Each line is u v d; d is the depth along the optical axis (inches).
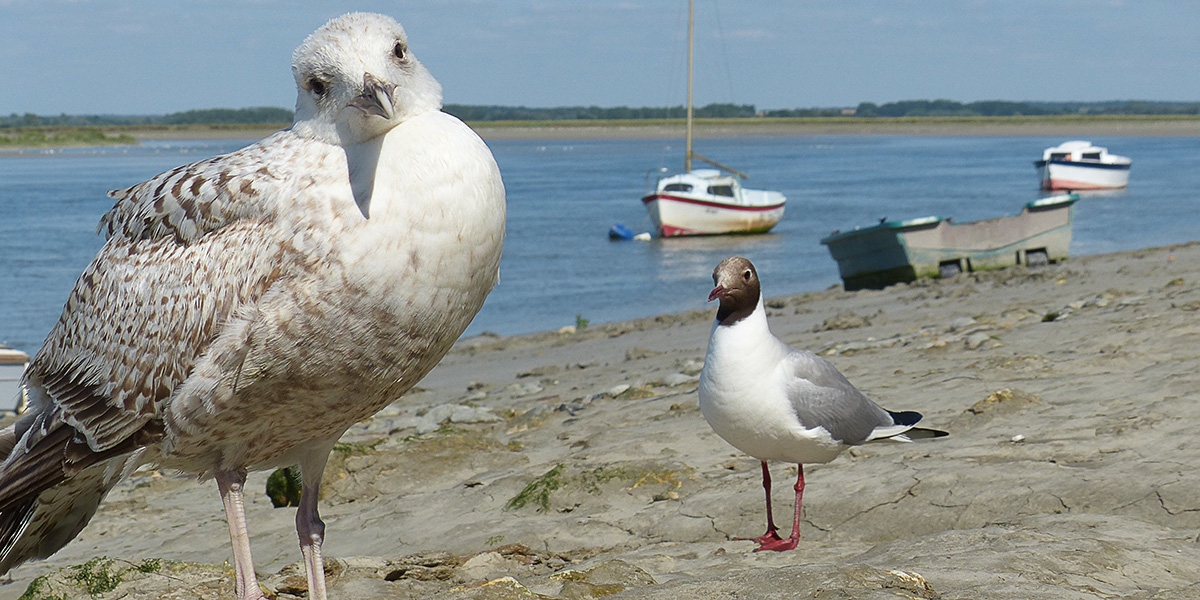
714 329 256.1
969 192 2277.3
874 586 184.2
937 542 219.1
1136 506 237.3
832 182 2696.9
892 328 615.5
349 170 148.6
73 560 309.7
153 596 227.8
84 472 161.8
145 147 6112.2
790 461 258.7
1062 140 6131.9
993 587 184.2
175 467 164.2
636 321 862.5
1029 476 262.7
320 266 145.9
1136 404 309.6
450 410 466.9
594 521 284.2
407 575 245.8
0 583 293.6
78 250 1381.6
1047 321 510.6
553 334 822.5
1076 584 188.7
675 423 376.5
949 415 332.8
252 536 318.0
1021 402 325.7
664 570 233.8
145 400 154.3
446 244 146.9
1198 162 3260.3
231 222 152.6
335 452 359.3
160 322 153.2
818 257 1362.0
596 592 204.7
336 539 304.0
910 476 277.0
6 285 1109.7
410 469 355.6
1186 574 197.2
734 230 1617.9
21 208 1995.6
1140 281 735.7
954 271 962.1
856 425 257.3
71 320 165.9
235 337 147.6
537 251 1467.8
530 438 396.8
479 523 294.7
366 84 144.4
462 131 151.9
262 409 153.5
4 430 168.7
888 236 949.2
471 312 156.3
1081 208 1791.3
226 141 7347.4
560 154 4923.7
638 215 1926.7
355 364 150.9
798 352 262.2
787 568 196.5
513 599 192.7
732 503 281.0
